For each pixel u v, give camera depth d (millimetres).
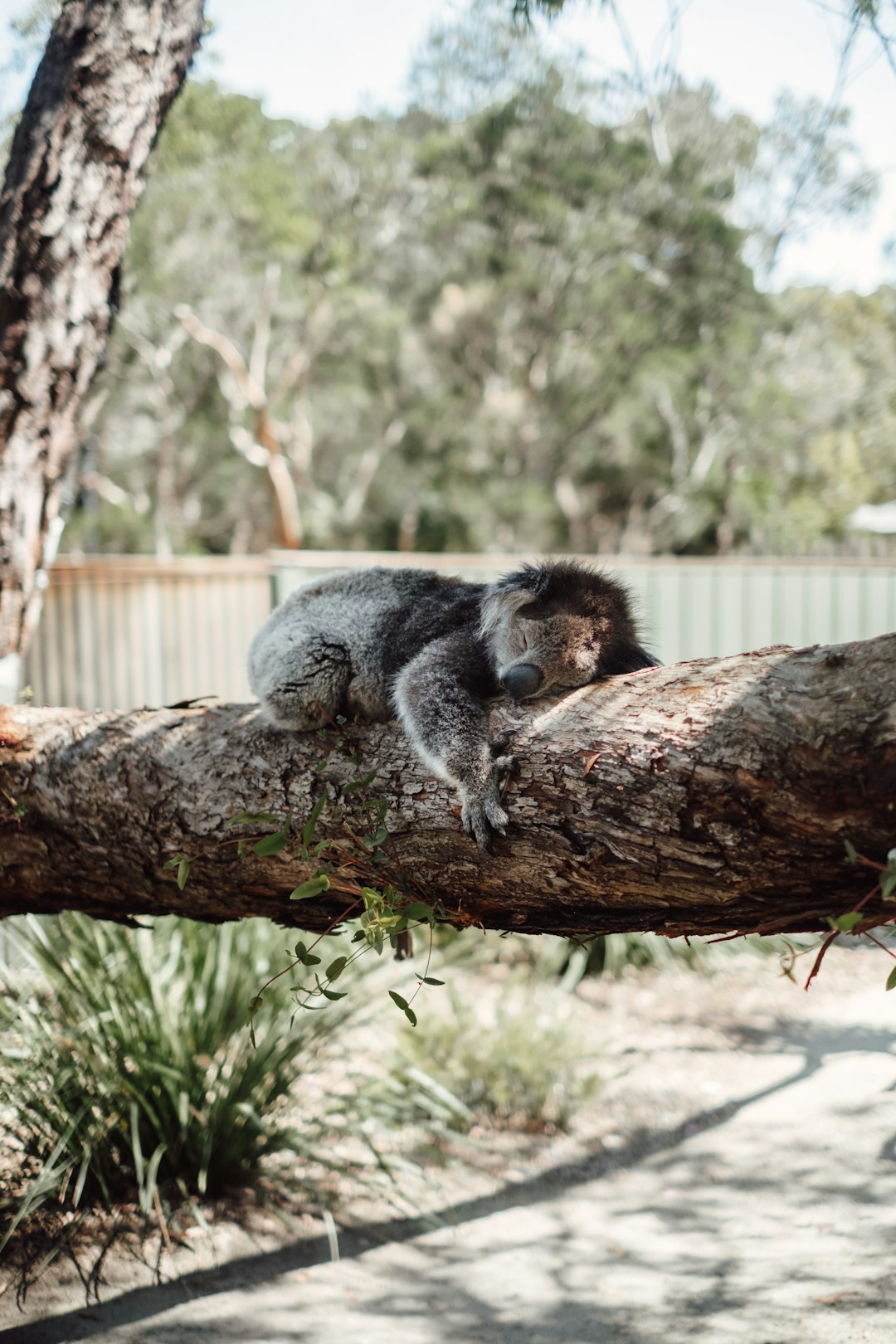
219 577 8195
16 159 3854
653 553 30328
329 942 5672
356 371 28688
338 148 18781
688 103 12242
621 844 2400
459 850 2654
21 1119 4406
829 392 22547
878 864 2057
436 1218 4273
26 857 3324
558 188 15219
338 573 3740
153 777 3107
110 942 4984
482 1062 5293
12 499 3836
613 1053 5715
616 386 24953
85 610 7707
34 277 3787
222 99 9266
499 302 23547
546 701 2729
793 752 2154
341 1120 4863
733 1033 5938
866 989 6488
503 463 30922
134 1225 4148
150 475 32562
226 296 23312
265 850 2658
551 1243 4062
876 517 19844
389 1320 3572
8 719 3373
